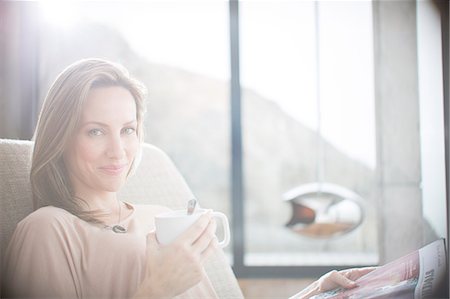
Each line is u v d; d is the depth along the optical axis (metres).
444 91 1.36
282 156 2.49
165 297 0.73
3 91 1.91
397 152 1.70
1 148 0.85
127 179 0.97
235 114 2.40
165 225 0.75
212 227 0.77
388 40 1.77
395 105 1.72
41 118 0.83
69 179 0.84
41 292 0.75
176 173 1.07
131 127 0.90
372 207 2.34
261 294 2.12
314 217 1.68
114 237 0.83
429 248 0.84
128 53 2.51
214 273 0.97
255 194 2.54
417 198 1.65
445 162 1.36
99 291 0.78
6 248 0.79
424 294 0.80
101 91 0.87
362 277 0.85
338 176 2.39
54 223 0.78
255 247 2.53
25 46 1.99
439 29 1.37
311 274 2.24
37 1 2.05
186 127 2.63
